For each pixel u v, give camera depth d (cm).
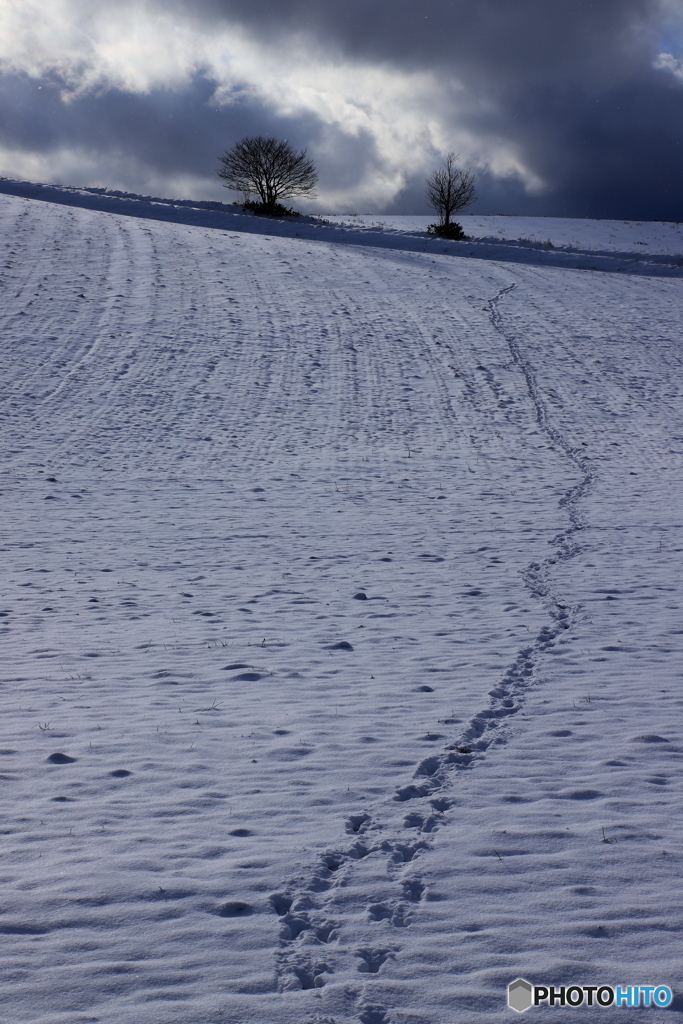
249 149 6016
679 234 6259
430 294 3741
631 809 508
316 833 481
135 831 484
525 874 434
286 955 370
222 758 592
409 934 385
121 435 2208
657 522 1502
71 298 3219
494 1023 324
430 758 587
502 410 2569
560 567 1200
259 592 1088
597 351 3136
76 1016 328
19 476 1839
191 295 3412
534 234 6038
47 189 5219
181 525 1505
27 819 500
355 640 887
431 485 1875
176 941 379
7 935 382
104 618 970
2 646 862
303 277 3819
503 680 757
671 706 686
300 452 2156
